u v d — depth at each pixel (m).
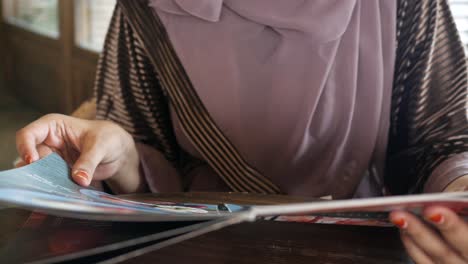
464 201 0.47
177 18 0.92
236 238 0.64
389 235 0.65
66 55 3.01
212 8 0.88
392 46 0.90
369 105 0.91
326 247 0.62
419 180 0.84
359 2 0.88
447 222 0.49
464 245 0.51
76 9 2.86
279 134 0.93
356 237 0.64
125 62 0.97
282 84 0.89
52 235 0.57
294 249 0.61
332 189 0.97
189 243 0.62
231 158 0.93
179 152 1.03
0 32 3.94
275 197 0.74
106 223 0.60
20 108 3.62
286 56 0.88
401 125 0.93
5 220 0.66
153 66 0.95
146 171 0.88
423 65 0.88
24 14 3.70
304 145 0.93
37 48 3.41
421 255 0.56
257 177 0.92
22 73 3.73
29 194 0.51
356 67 0.89
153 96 0.97
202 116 0.93
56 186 0.58
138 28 0.94
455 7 1.32
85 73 2.85
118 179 0.83
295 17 0.86
